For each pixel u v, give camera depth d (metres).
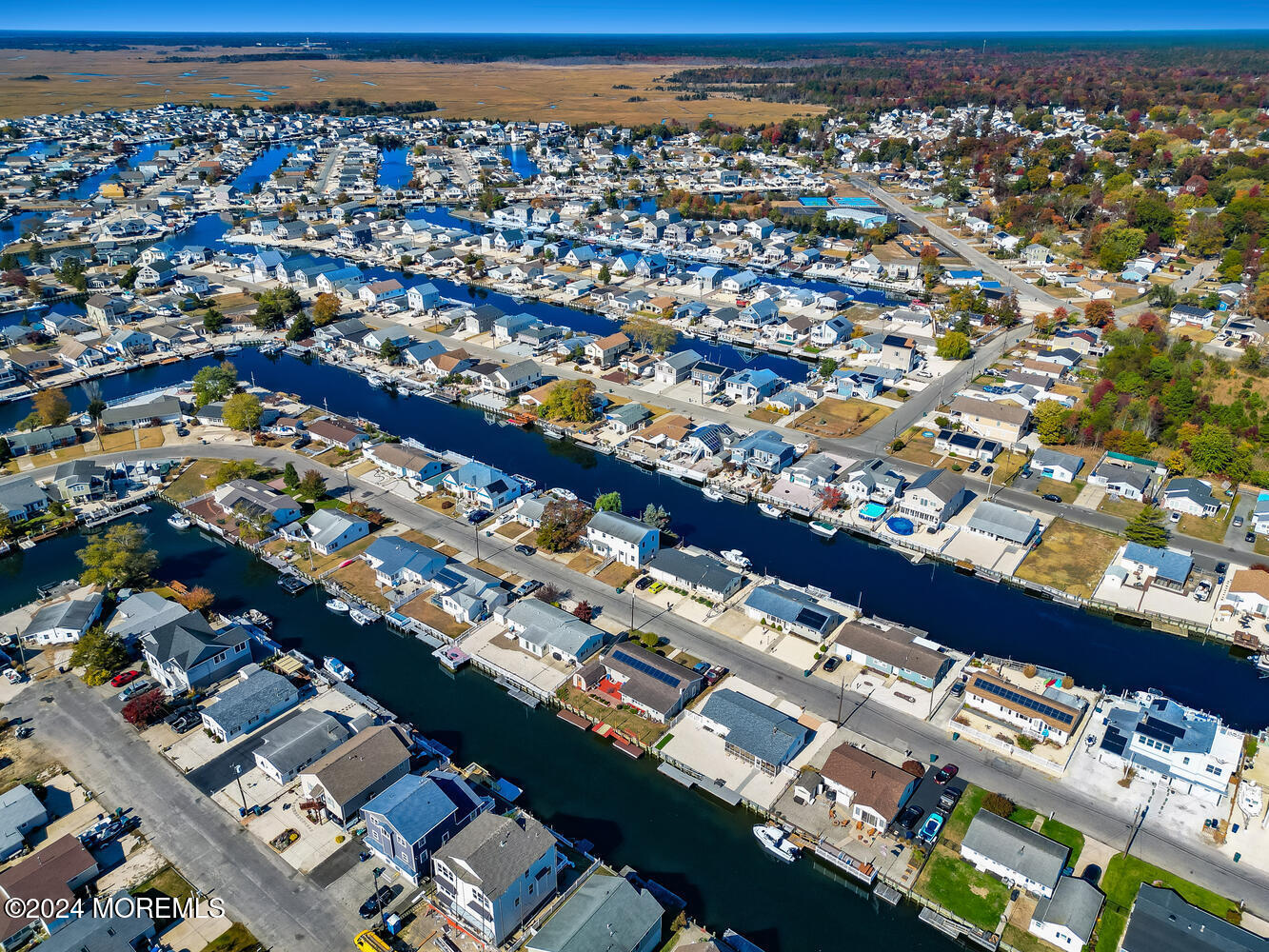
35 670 98.88
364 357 197.38
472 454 153.25
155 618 104.69
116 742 88.44
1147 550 117.25
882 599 113.56
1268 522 124.12
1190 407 150.88
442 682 99.81
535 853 69.56
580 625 102.62
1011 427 153.12
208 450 150.75
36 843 76.50
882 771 80.56
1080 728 90.12
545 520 123.38
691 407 167.75
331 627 108.88
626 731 90.88
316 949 67.62
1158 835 77.81
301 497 134.88
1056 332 198.12
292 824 79.06
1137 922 67.56
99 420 156.00
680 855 78.12
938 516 127.06
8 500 129.12
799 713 92.19
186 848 76.38
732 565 119.19
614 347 188.00
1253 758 86.12
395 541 120.31
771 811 80.69
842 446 151.75
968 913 71.12
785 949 69.75
